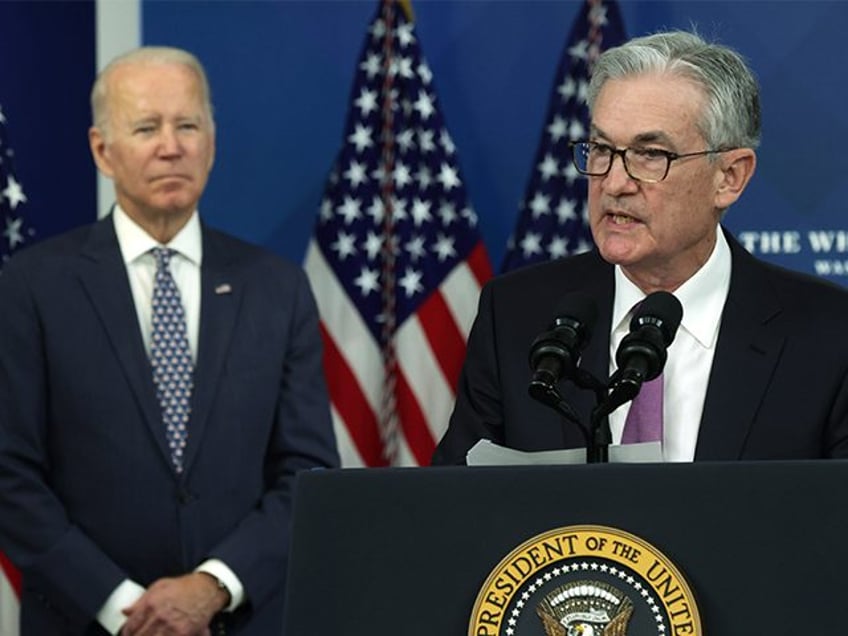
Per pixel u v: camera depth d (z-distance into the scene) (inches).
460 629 145.5
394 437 394.9
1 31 422.6
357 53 404.5
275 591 315.0
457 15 406.0
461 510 148.3
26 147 421.4
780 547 143.7
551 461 167.2
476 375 235.5
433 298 395.2
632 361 168.7
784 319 223.6
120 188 331.3
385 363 396.2
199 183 332.8
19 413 315.6
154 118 328.8
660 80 212.1
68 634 312.0
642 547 143.6
